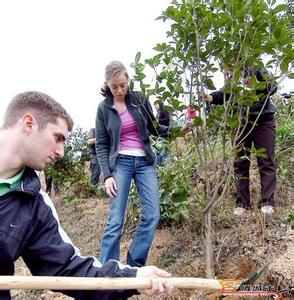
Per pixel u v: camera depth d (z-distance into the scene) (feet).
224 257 11.91
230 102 10.92
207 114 11.15
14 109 6.28
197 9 10.59
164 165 14.23
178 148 13.34
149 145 12.16
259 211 12.91
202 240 12.75
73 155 27.32
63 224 20.59
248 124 12.57
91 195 24.50
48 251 6.57
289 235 11.69
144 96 11.13
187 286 6.86
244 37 10.42
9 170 6.21
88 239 17.80
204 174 12.12
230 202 13.80
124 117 12.01
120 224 11.68
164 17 10.93
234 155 11.08
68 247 6.66
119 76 11.60
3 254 6.14
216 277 11.62
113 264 6.72
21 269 15.76
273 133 12.78
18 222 6.20
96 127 12.42
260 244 11.66
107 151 12.25
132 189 15.03
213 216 13.25
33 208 6.39
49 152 6.35
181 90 10.81
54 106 6.33
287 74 10.68
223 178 11.09
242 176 13.01
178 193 13.56
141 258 11.71
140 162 11.98
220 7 10.71
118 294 6.63
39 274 6.70
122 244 14.93
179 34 10.77
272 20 10.47
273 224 12.28
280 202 13.69
